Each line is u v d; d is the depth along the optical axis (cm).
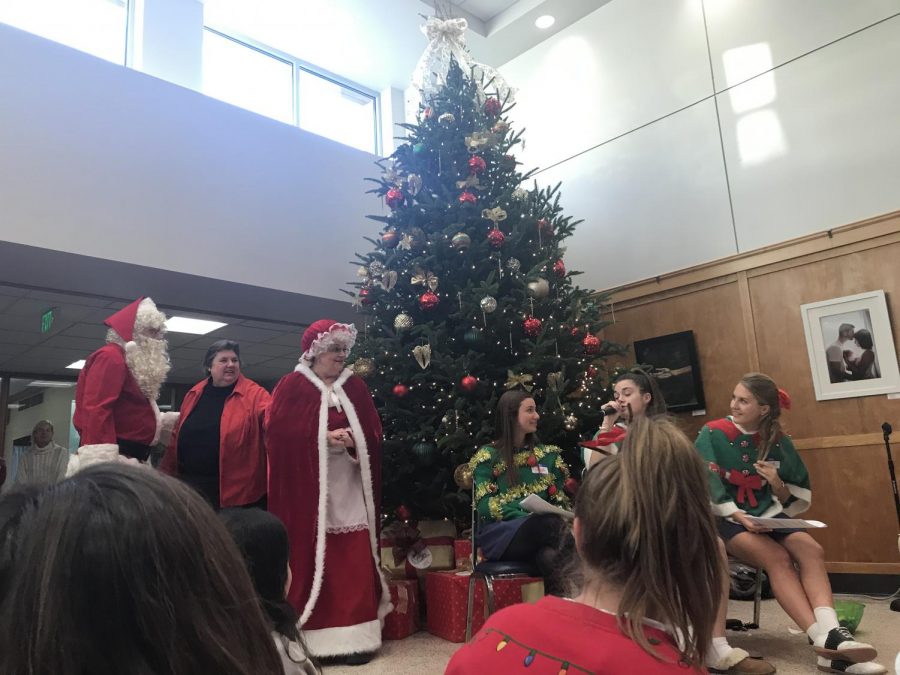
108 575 41
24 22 476
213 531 48
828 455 438
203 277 466
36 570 41
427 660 282
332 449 300
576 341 404
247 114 516
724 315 498
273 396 305
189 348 730
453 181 425
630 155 568
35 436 677
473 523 306
